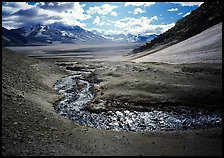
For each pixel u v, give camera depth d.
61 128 25.17
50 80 57.31
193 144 21.83
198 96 32.25
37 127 23.50
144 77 45.34
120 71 57.72
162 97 34.00
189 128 25.80
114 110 33.28
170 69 50.69
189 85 36.31
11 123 22.28
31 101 31.84
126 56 133.62
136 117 30.38
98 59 133.88
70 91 47.62
